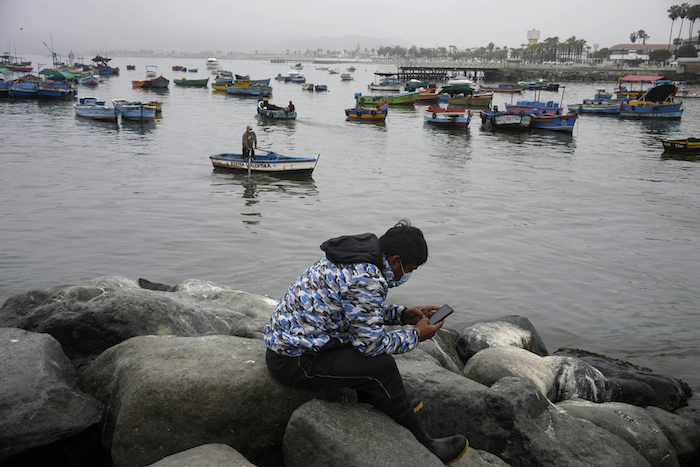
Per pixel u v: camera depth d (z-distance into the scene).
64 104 53.50
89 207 17.17
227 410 3.51
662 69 131.12
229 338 4.21
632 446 4.75
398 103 64.19
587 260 13.16
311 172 23.23
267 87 72.06
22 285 10.74
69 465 3.89
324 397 3.73
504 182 23.08
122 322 4.86
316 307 3.18
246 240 14.28
